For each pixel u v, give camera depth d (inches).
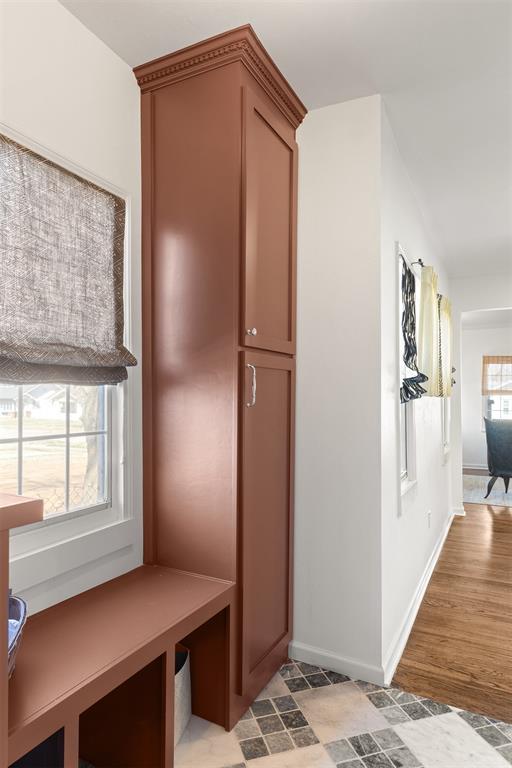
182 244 72.9
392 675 83.6
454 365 209.2
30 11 59.7
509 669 86.2
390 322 91.7
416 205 128.8
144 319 76.0
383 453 84.4
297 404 89.3
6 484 58.7
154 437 75.3
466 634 99.5
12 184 57.1
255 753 64.6
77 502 68.2
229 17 65.4
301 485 88.7
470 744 66.9
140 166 76.8
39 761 45.6
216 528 70.0
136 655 50.7
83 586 66.4
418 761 63.7
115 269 71.8
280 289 81.8
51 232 62.0
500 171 113.9
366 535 83.2
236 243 68.7
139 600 63.2
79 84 66.5
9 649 41.4
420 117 91.3
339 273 86.4
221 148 69.8
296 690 78.5
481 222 147.2
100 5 63.5
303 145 89.7
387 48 71.9
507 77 79.0
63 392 66.5
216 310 70.1
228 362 69.1
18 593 57.4
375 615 82.0
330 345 86.9
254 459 73.0
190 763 62.6
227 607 67.6
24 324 57.9
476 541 165.9
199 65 71.0
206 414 70.8
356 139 85.5
